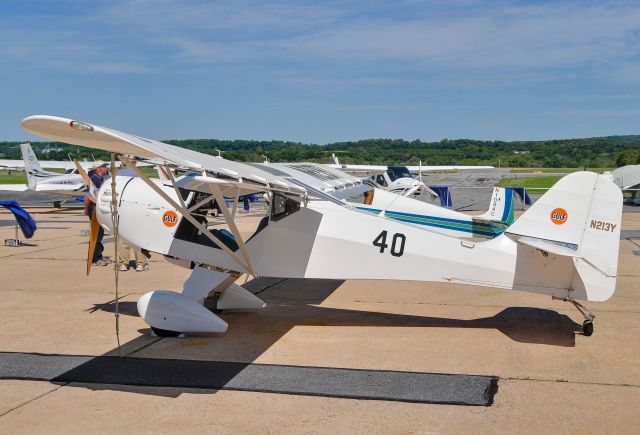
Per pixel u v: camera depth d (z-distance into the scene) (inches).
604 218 240.1
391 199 381.1
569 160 4148.6
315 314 293.0
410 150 5300.2
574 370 211.0
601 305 311.6
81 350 233.8
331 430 163.2
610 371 210.1
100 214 286.8
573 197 242.5
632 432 161.6
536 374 206.8
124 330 262.7
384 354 228.8
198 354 228.8
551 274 245.9
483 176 2340.1
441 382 198.8
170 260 287.6
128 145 184.1
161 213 276.8
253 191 272.5
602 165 3725.4
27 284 361.4
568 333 258.7
